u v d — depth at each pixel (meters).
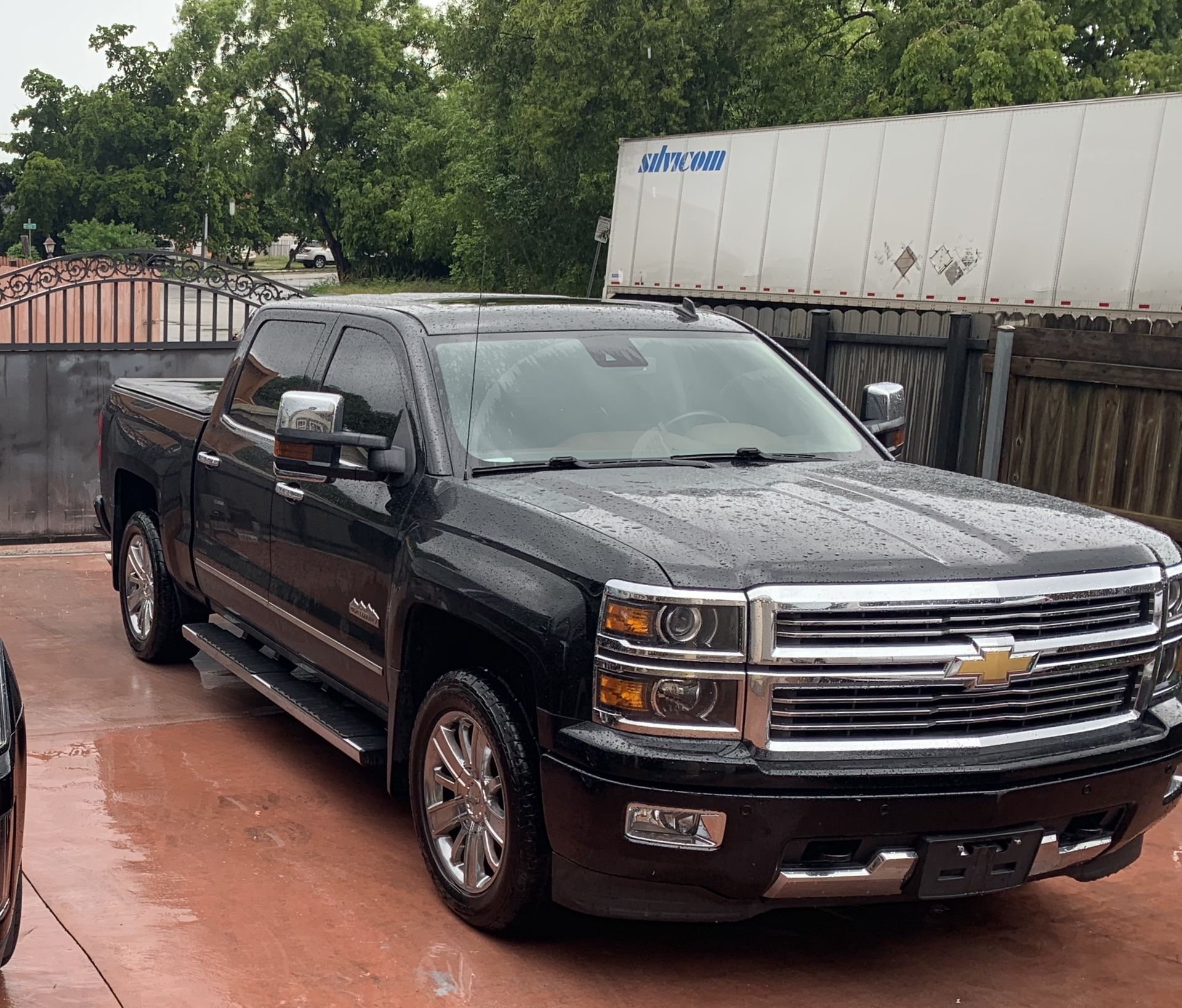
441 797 4.29
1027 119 14.10
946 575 3.59
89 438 10.58
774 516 3.90
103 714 6.25
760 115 25.27
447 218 35.09
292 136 66.31
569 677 3.63
